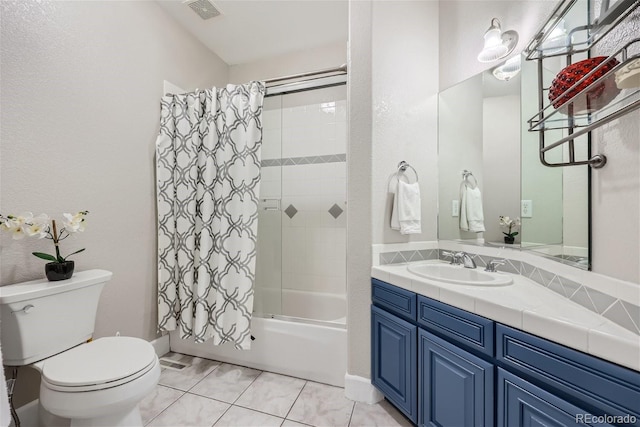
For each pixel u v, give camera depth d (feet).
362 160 5.44
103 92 5.77
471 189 5.51
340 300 8.03
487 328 3.35
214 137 6.48
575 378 2.55
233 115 6.32
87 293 4.76
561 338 2.66
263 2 7.11
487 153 5.22
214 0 7.02
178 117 6.82
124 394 3.55
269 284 7.73
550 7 4.23
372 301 5.34
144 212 6.68
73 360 3.90
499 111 5.03
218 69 9.52
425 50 6.06
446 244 6.03
